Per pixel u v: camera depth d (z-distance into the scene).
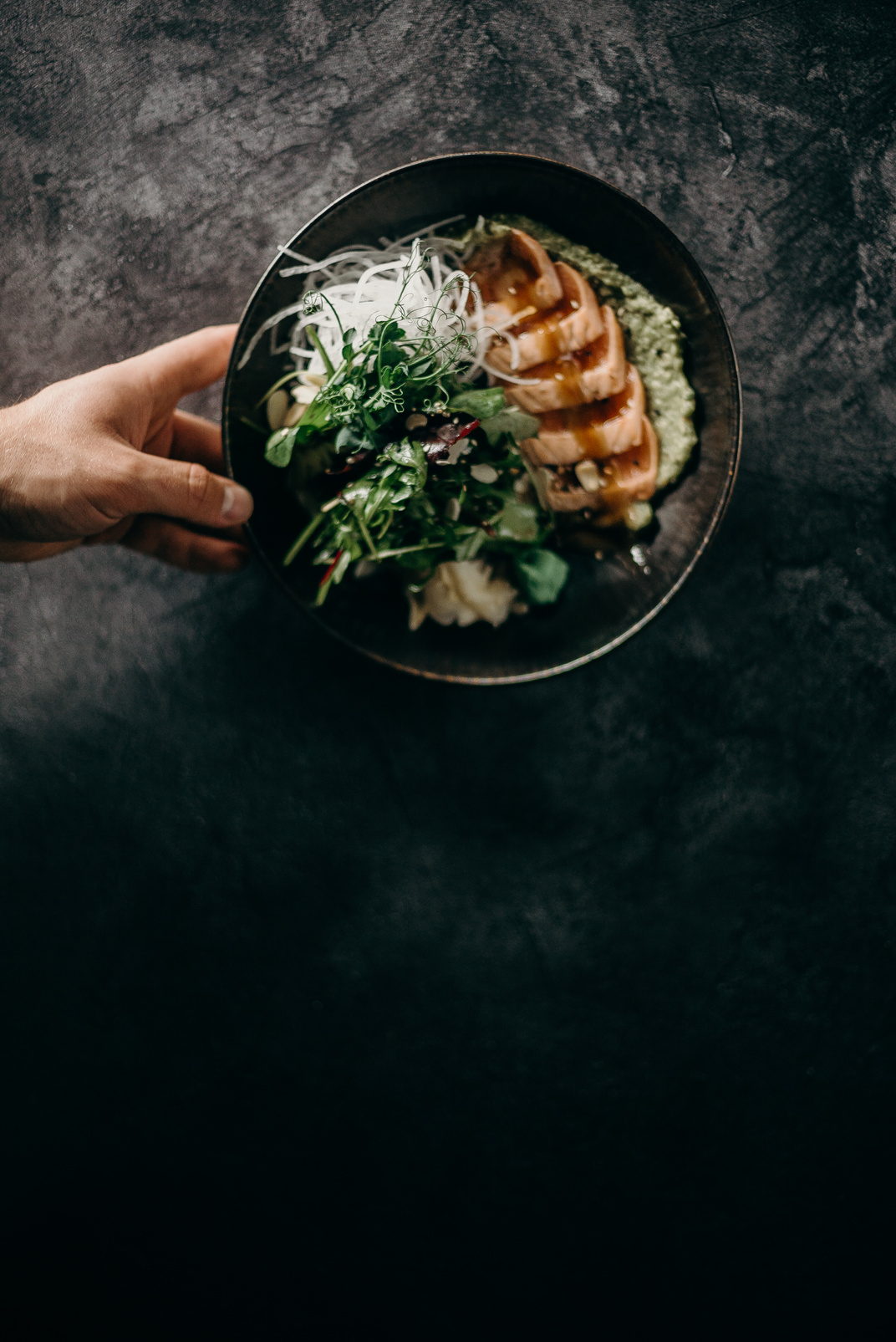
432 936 0.74
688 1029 0.74
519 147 0.72
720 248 0.72
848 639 0.73
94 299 0.73
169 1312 0.74
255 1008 0.74
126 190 0.73
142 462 0.67
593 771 0.73
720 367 0.67
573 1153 0.74
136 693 0.74
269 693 0.74
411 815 0.74
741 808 0.73
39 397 0.68
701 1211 0.73
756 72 0.72
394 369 0.64
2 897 0.75
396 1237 0.74
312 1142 0.74
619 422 0.68
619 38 0.72
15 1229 0.74
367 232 0.67
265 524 0.69
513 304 0.68
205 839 0.74
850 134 0.72
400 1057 0.74
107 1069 0.74
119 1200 0.74
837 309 0.72
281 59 0.72
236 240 0.72
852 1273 0.73
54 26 0.73
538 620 0.72
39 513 0.67
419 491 0.65
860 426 0.72
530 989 0.74
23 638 0.74
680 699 0.73
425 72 0.72
